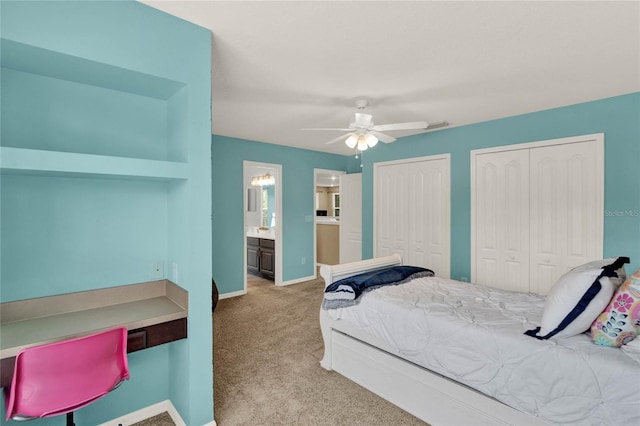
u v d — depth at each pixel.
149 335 1.71
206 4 1.68
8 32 1.32
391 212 4.93
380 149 5.04
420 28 1.93
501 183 3.85
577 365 1.47
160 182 2.13
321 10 1.74
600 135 3.19
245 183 5.05
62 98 1.80
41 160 1.40
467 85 2.82
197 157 1.85
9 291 1.68
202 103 1.88
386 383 2.27
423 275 3.09
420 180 4.58
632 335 1.49
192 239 1.84
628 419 1.33
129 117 2.02
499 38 2.04
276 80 2.69
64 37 1.46
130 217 2.04
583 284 1.60
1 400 1.61
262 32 1.96
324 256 7.48
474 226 4.07
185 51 1.82
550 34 1.99
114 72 1.68
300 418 2.07
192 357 1.85
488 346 1.76
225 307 4.39
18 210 1.70
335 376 2.60
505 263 3.84
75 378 1.37
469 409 1.85
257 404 2.21
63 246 1.83
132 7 1.64
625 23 1.87
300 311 4.22
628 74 2.60
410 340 2.10
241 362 2.83
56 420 1.76
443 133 4.33
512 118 3.74
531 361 1.61
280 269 5.55
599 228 3.21
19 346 1.37
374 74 2.58
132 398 2.02
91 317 1.74
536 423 1.59
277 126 4.20
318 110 3.50
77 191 1.87
